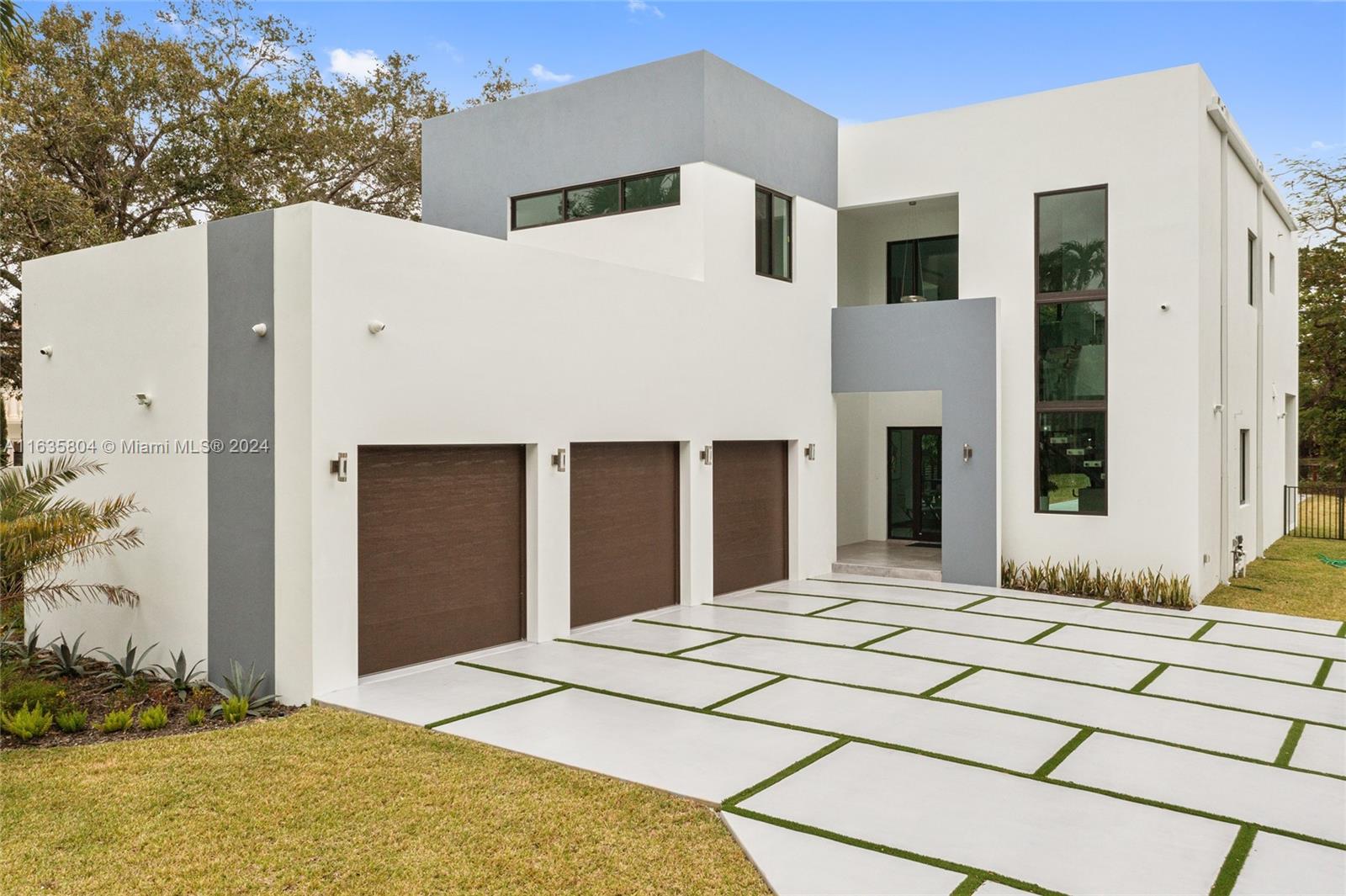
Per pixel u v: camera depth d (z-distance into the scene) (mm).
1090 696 8578
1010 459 14852
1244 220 16875
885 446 19156
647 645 10625
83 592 10602
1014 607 13094
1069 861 5156
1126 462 13930
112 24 22250
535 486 10680
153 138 22828
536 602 10719
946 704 8266
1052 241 14578
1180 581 13320
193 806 5922
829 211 16203
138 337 9914
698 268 13289
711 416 13422
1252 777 6492
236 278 8836
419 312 9227
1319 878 4961
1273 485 20703
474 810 5848
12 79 19328
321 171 25781
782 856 5199
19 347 22891
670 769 6570
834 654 10227
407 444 9164
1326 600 13750
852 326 15953
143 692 8820
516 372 10344
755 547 14695
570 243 14789
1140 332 13836
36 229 19891
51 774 6488
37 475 9625
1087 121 14234
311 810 5844
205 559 9211
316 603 8328
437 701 8289
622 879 4980
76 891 4816
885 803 5969
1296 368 24656
